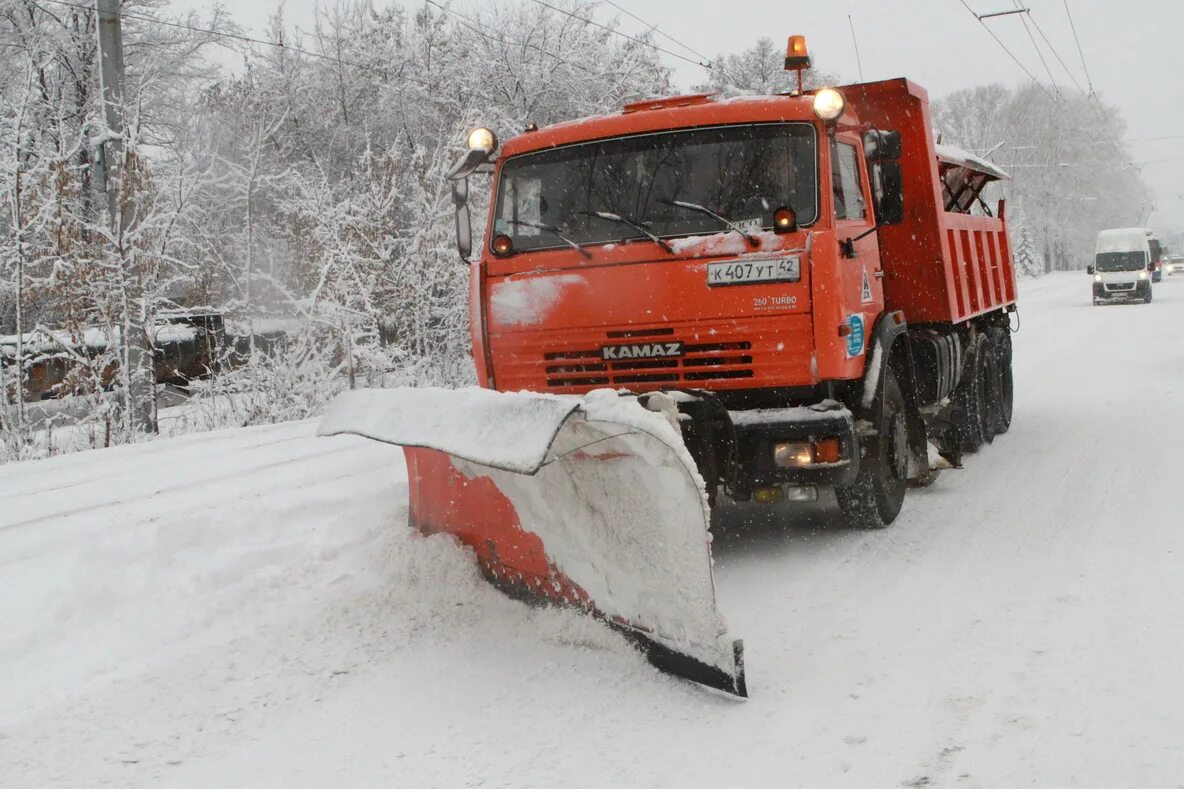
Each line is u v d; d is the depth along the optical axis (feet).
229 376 42.14
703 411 17.48
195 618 16.65
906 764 11.29
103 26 38.99
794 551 20.33
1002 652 14.32
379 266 45.09
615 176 19.80
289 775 11.68
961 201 30.96
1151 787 10.50
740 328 18.56
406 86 69.00
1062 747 11.45
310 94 69.82
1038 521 21.54
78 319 36.55
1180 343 60.90
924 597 16.99
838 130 19.98
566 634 15.10
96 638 16.15
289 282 47.88
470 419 13.55
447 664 14.71
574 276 19.60
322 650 15.31
